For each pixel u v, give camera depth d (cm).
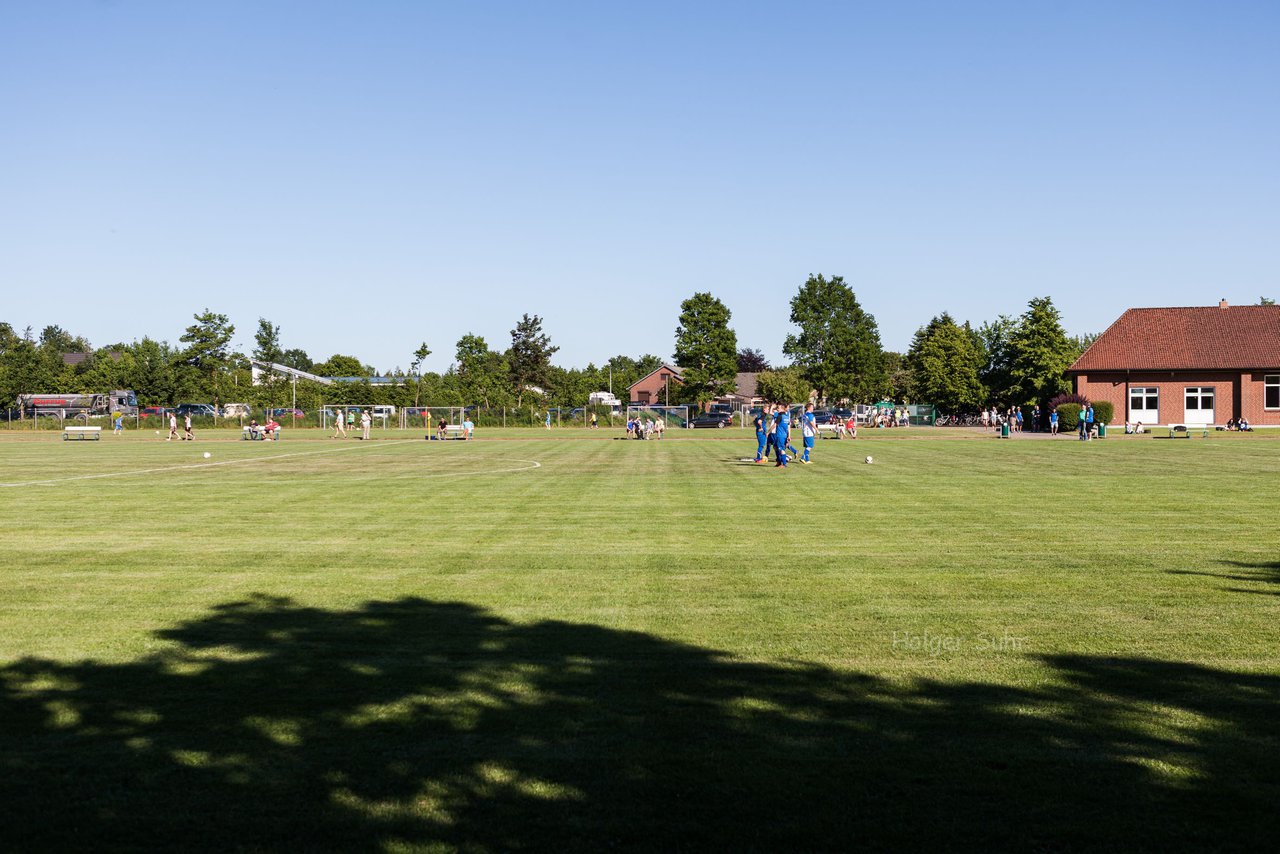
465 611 923
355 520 1609
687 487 2211
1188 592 986
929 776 521
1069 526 1481
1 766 543
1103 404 5788
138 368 7925
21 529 1500
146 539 1395
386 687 684
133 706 646
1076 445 4181
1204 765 533
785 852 440
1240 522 1513
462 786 513
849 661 742
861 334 9738
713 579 1073
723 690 671
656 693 665
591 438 5609
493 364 9456
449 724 607
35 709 640
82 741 581
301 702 653
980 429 6612
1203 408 6078
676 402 8775
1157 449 3784
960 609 916
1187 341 6194
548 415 7500
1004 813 477
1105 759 543
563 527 1514
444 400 8569
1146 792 500
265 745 573
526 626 861
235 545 1338
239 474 2677
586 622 875
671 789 507
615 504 1848
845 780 517
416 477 2558
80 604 961
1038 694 657
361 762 546
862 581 1055
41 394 8175
